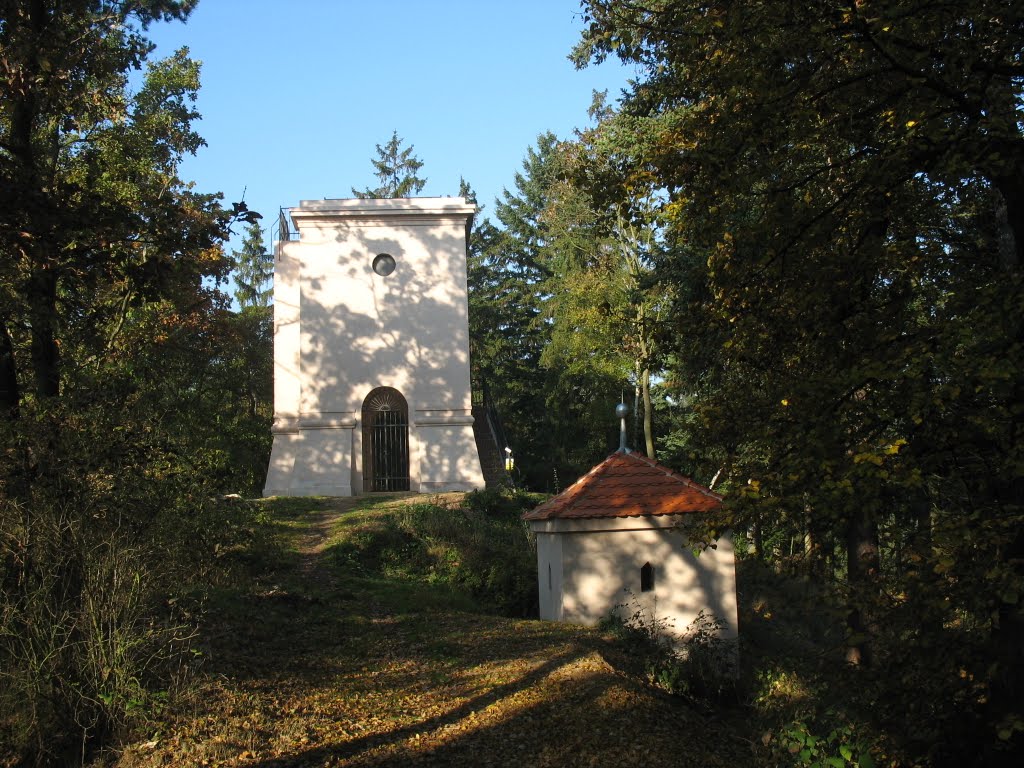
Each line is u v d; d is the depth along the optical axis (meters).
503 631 14.67
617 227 36.16
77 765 8.72
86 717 9.18
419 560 21.69
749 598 18.30
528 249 60.44
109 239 11.84
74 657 9.29
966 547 7.88
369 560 21.59
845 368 9.66
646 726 10.30
